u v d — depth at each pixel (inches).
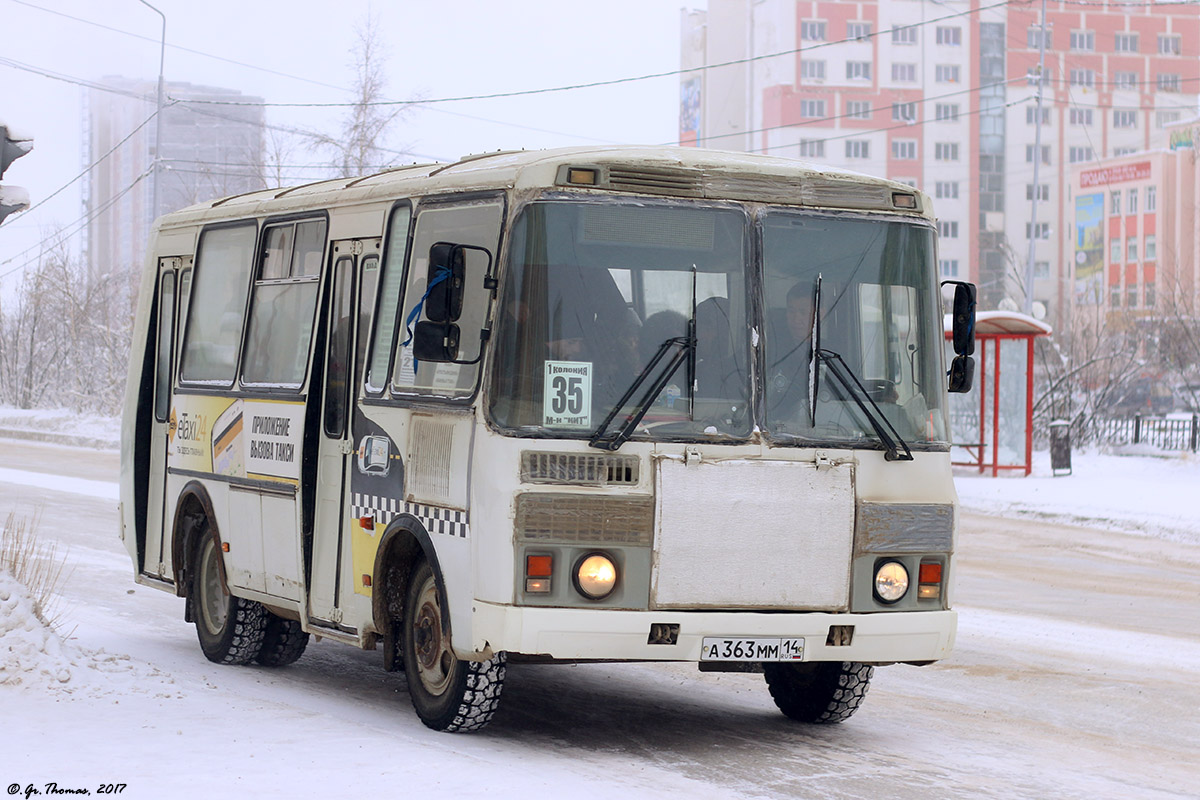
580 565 304.7
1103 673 456.4
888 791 296.0
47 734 307.9
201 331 464.4
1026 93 4537.4
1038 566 735.1
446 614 323.6
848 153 4448.8
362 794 266.8
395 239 360.5
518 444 304.5
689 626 308.5
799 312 324.8
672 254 318.0
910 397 332.8
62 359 2262.6
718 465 312.3
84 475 1191.6
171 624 512.1
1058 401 1486.2
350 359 373.7
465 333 324.5
